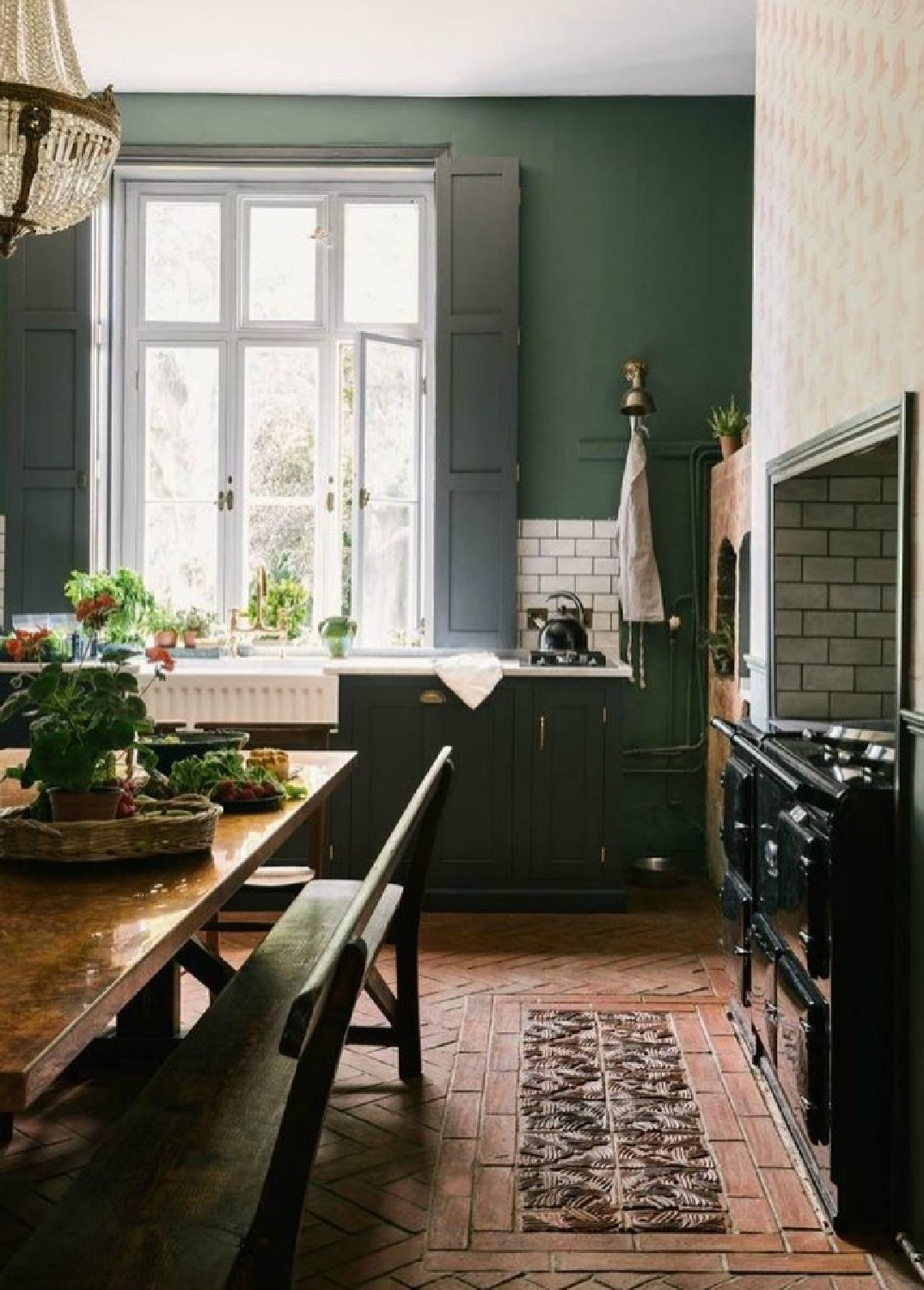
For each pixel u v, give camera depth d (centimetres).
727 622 664
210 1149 219
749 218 698
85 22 618
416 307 724
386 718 626
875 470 445
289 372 727
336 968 171
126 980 198
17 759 431
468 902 622
